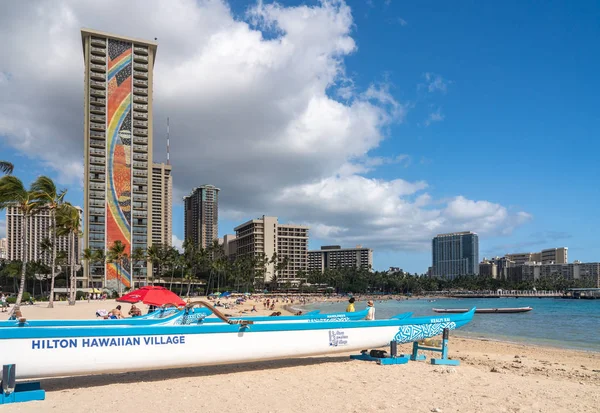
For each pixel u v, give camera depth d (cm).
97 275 10931
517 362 1590
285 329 1052
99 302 6850
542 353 2064
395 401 800
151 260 10994
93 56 11450
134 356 881
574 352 2139
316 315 1478
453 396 848
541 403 816
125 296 1505
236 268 14312
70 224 4994
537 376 1213
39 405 750
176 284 12875
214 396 824
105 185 11188
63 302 6512
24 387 837
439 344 1330
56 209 4381
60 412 709
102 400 788
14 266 9275
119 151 11362
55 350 811
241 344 993
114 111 11400
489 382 998
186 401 786
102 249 10981
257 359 1015
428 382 972
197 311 1516
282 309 7056
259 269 16138
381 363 1188
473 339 2722
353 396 832
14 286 10688
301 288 17838
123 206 11250
